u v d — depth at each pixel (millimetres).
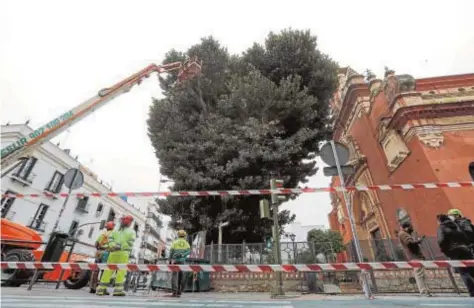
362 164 20672
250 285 9156
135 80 11609
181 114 16016
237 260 9867
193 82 16344
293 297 6586
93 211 30422
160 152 14961
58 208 24828
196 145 13773
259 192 5684
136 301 3822
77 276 7535
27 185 21688
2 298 3623
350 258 11930
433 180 12969
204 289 8664
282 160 13219
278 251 7004
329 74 16375
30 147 7676
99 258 7328
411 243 6465
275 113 14445
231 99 13898
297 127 15312
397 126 15703
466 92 14938
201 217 12430
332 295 7496
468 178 12469
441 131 13992
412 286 8578
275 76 17000
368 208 21328
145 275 9930
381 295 7293
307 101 14273
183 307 3223
